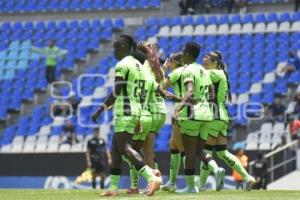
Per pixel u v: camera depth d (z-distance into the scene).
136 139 34.09
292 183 66.00
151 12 102.88
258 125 78.94
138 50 36.84
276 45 90.06
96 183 71.12
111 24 100.62
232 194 34.03
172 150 39.00
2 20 108.38
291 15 93.69
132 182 35.88
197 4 99.62
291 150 69.62
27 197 32.72
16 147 83.88
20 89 92.56
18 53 98.81
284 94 82.69
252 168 65.81
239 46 91.12
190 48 35.78
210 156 36.25
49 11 106.94
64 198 31.27
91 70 92.94
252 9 99.00
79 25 101.44
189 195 32.59
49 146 82.19
